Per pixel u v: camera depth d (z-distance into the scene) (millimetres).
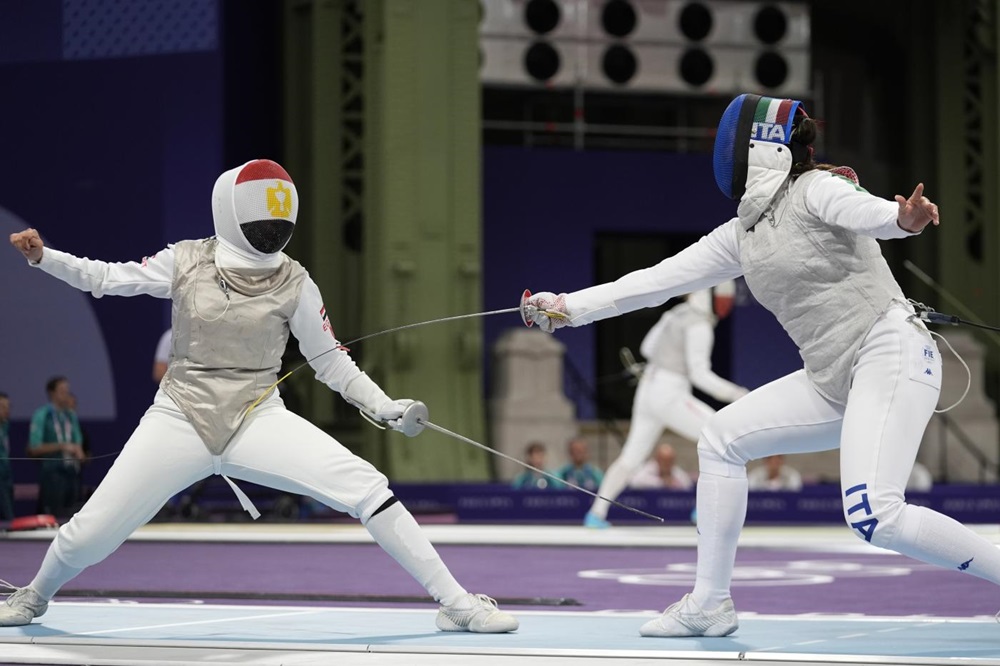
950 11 47188
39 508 31328
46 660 9469
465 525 31938
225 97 39375
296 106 42875
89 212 38438
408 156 37969
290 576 18016
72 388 38156
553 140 47781
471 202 38312
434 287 37938
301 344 11461
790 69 47188
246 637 11078
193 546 24000
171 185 38031
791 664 9336
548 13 45469
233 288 10984
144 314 37875
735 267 11359
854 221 10008
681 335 26844
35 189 38688
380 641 10742
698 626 11250
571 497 34062
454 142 38281
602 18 45906
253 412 10961
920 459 41844
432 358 37844
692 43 46625
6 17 38938
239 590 15945
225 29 39750
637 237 48906
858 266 10469
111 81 38469
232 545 24281
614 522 33250
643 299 11562
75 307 38219
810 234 10484
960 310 46625
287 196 11062
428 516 33562
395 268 37594
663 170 47625
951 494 35094
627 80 46281
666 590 16188
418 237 37875
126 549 23203
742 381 46844
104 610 13383
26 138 38750
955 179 47000
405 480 36781
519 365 39281
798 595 15570
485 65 44906
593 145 47875
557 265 46938
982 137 47062
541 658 9578
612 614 13258
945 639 11148
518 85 45156
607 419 45156
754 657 9516
